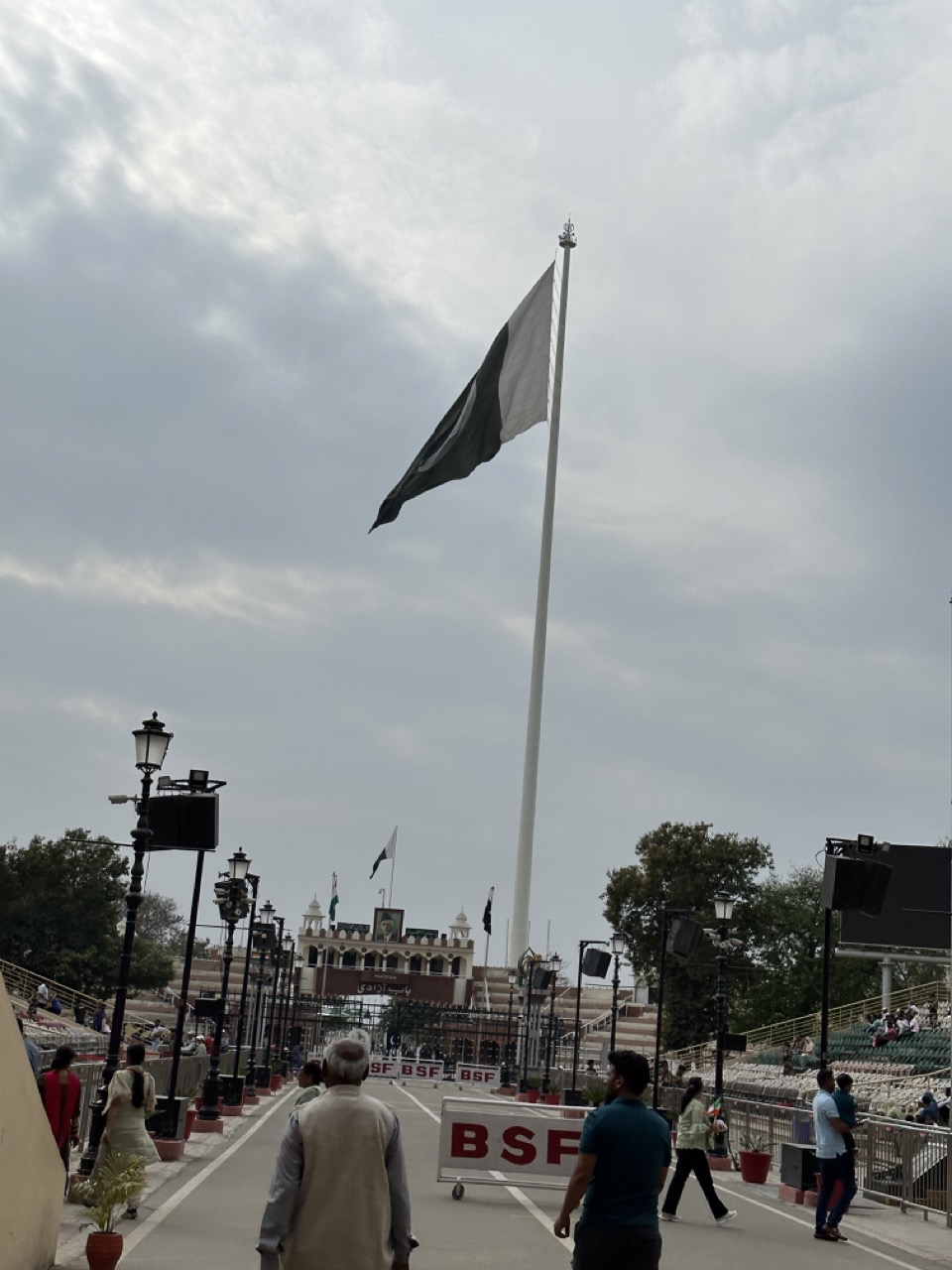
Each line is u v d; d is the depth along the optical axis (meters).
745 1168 27.39
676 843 87.69
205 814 23.44
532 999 67.75
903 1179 23.02
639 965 87.94
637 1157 8.80
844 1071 54.41
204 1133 30.59
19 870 96.88
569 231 79.50
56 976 94.56
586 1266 8.68
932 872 57.84
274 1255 7.20
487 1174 23.78
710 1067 73.62
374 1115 7.54
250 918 44.12
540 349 62.09
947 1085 42.84
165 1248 14.32
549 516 76.81
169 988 125.31
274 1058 64.06
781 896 93.25
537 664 74.69
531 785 72.62
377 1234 7.34
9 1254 10.92
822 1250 17.72
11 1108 10.73
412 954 147.88
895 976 90.31
